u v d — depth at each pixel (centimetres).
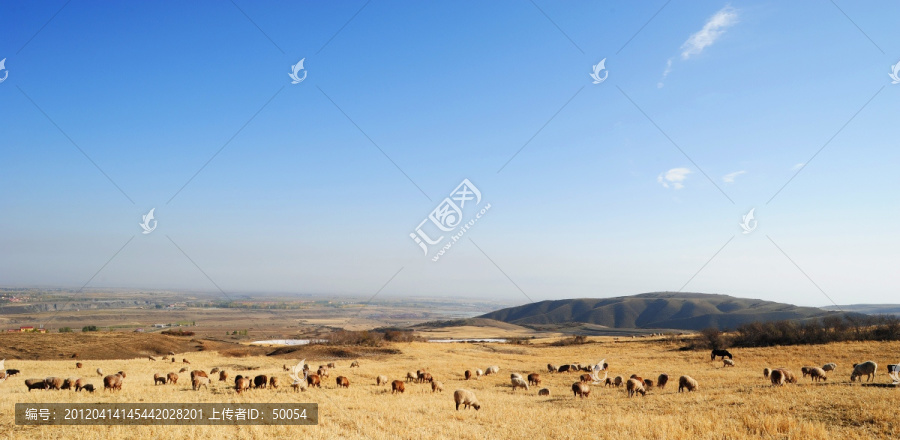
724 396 2609
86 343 7706
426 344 8544
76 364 5016
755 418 1939
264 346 8288
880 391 2402
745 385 3150
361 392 3089
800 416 1973
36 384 2817
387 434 1844
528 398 3078
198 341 9100
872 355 5075
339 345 8012
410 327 17375
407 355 7000
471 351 7862
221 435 1711
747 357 5788
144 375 4150
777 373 3002
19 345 7131
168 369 4931
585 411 2373
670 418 2019
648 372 4659
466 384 3928
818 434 1669
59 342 7575
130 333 9031
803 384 2936
